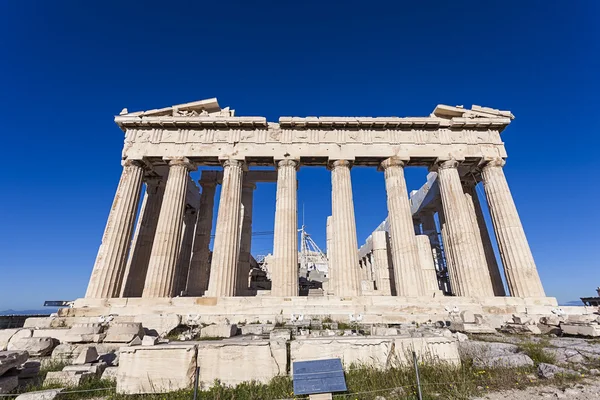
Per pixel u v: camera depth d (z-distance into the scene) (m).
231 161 23.19
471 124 24.25
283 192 22.47
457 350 8.30
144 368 7.47
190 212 32.50
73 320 15.52
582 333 11.77
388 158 23.66
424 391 6.52
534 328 13.23
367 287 30.61
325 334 12.34
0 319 21.45
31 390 7.62
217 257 20.50
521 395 6.47
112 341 12.11
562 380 7.13
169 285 20.22
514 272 20.62
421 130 24.53
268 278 37.88
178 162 23.06
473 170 25.75
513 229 21.58
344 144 23.92
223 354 7.80
